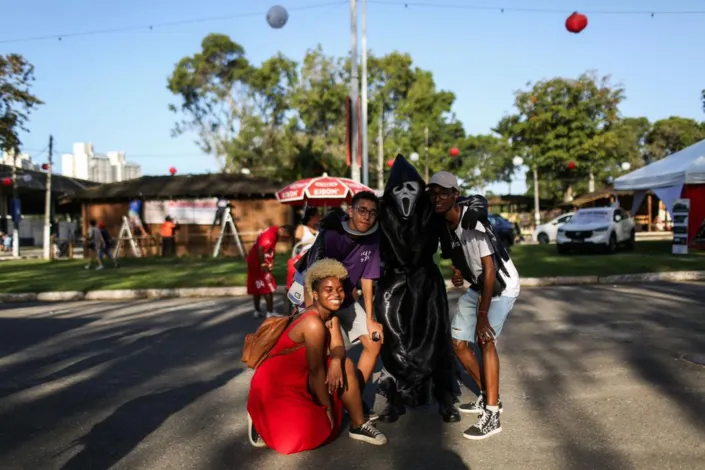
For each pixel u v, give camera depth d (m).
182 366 6.44
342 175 42.84
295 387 3.97
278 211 24.55
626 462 3.66
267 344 3.96
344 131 42.34
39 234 45.19
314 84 43.03
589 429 4.23
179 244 24.81
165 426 4.55
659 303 9.55
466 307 4.54
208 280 13.95
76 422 4.68
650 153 62.56
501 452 3.89
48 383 5.84
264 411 3.96
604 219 20.62
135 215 24.92
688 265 14.38
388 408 4.55
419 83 47.47
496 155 56.09
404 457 3.86
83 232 25.72
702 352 6.28
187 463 3.85
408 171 4.50
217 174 26.45
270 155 44.50
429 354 4.48
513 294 4.39
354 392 4.10
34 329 8.87
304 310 4.06
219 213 24.00
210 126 49.06
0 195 39.22
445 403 4.54
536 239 31.50
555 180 44.62
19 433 4.46
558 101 41.88
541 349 6.71
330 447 4.05
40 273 17.62
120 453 4.04
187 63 47.69
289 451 3.91
